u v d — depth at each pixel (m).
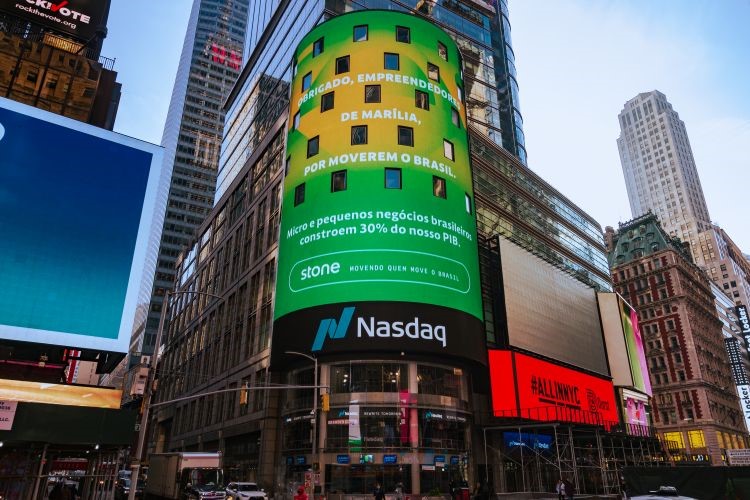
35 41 34.38
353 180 43.66
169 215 169.75
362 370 39.91
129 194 23.17
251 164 73.12
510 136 93.88
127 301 21.66
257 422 50.94
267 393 49.84
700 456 97.94
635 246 125.50
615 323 72.62
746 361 149.50
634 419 70.75
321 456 38.19
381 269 40.50
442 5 85.75
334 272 40.91
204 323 79.06
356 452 37.66
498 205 62.25
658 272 117.12
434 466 38.53
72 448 23.44
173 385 87.75
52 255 20.75
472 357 41.66
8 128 21.31
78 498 29.42
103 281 21.39
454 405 41.28
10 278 19.72
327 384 39.94
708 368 110.25
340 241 41.72
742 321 157.50
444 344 40.03
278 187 60.75
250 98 88.50
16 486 21.44
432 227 43.06
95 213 22.14
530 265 60.12
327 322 39.72
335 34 51.31
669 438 104.06
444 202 44.88
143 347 147.62
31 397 19.75
